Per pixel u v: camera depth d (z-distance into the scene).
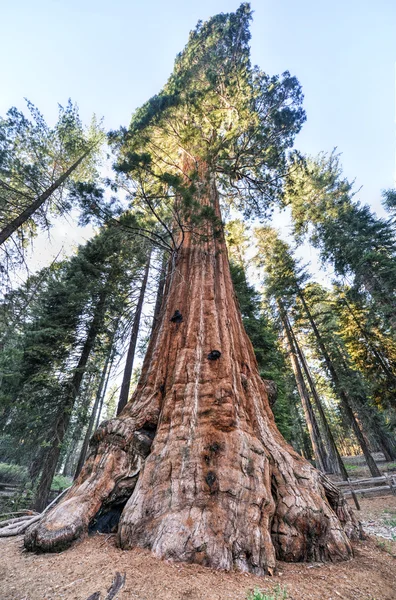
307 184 17.86
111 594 2.29
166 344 6.07
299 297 18.38
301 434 23.61
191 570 2.74
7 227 8.63
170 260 8.46
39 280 11.97
